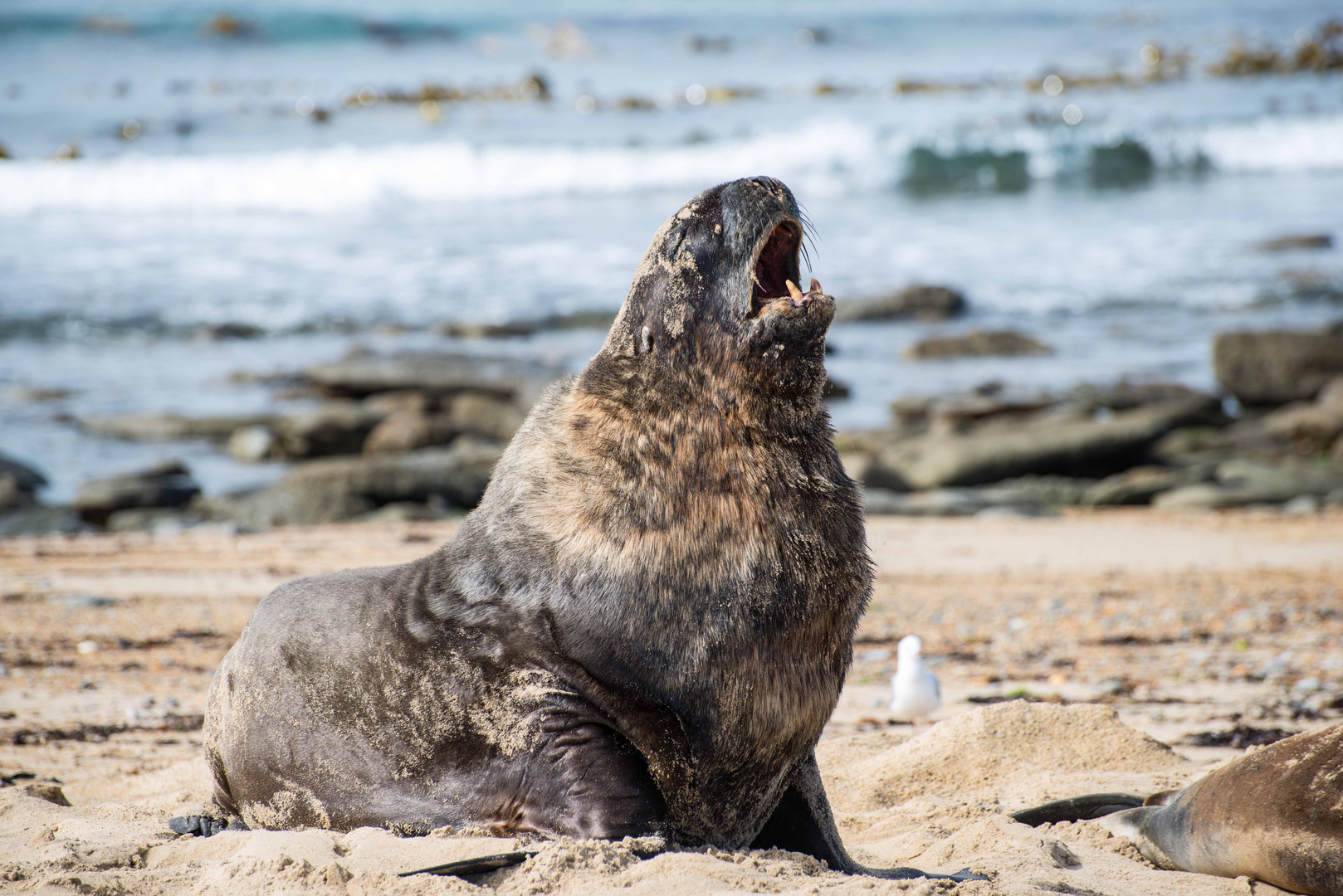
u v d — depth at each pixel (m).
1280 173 148.62
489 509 16.95
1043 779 22.81
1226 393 83.88
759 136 149.25
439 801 16.42
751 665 15.48
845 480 16.84
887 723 29.53
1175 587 45.72
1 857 17.34
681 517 15.73
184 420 78.25
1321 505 64.50
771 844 17.62
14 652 36.47
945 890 14.84
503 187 139.12
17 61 189.00
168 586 46.50
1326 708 29.58
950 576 48.81
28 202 130.62
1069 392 81.88
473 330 93.94
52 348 92.25
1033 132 149.88
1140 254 115.38
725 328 16.20
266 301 101.44
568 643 15.71
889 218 130.25
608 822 15.31
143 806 20.67
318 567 50.25
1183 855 17.94
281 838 15.93
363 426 76.44
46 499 67.19
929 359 91.94
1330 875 15.92
